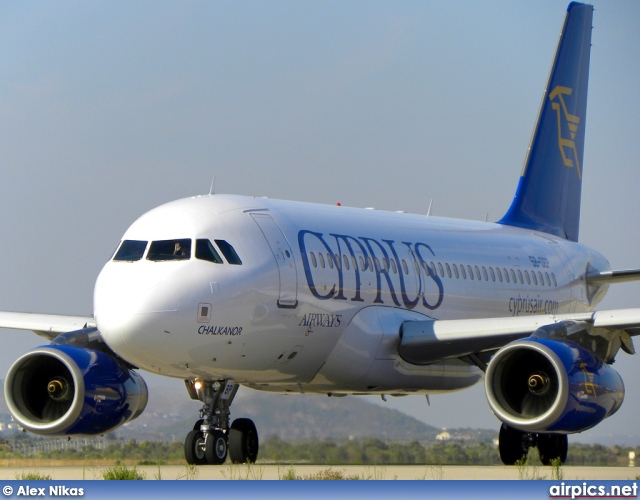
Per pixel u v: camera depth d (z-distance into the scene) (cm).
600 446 13562
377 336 9044
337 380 8994
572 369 7562
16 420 7919
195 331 7581
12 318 9106
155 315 7431
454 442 13338
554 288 11744
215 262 7800
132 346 7488
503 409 7788
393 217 10181
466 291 10362
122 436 12862
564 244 12362
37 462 10431
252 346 8006
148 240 7900
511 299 11019
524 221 12344
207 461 8138
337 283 8725
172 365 7694
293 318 8281
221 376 8056
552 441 9625
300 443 12300
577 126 13125
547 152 12694
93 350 8044
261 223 8388
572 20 13038
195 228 7906
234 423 8525
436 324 9150
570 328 8044
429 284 9856
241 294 7838
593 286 12562
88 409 7756
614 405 7850
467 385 10200
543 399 7919
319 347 8612
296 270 8350
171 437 12988
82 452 11500
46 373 8150
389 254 9494
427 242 10181
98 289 7719
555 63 12850
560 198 12838
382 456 12412
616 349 8406
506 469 8219
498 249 11181
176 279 7581
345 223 9344
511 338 8862
